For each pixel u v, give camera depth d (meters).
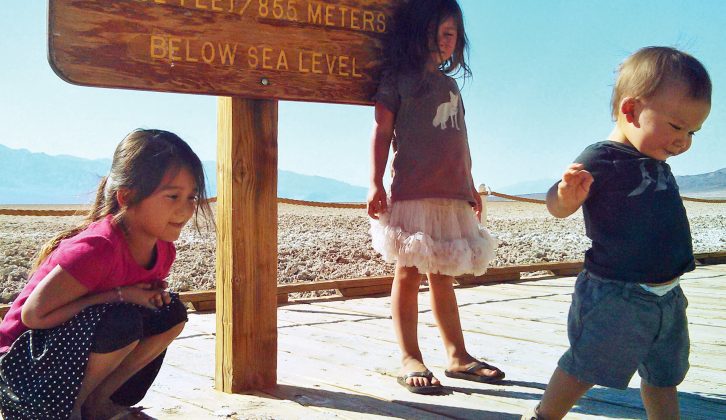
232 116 3.01
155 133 2.36
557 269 7.81
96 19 2.70
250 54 3.00
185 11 2.86
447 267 3.25
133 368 2.50
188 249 9.65
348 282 6.30
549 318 5.15
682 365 2.44
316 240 12.02
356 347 4.13
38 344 2.20
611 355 2.34
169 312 2.52
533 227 18.12
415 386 3.18
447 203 3.34
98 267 2.19
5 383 2.20
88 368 2.21
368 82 3.34
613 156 2.38
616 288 2.34
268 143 3.11
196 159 2.36
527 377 3.50
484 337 4.46
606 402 3.10
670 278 2.34
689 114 2.29
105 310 2.21
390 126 3.32
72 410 2.19
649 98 2.32
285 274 7.95
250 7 3.00
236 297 3.09
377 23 3.35
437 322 3.54
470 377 3.42
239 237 3.07
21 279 7.29
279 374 3.48
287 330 4.66
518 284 7.08
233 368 3.12
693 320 5.10
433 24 3.28
